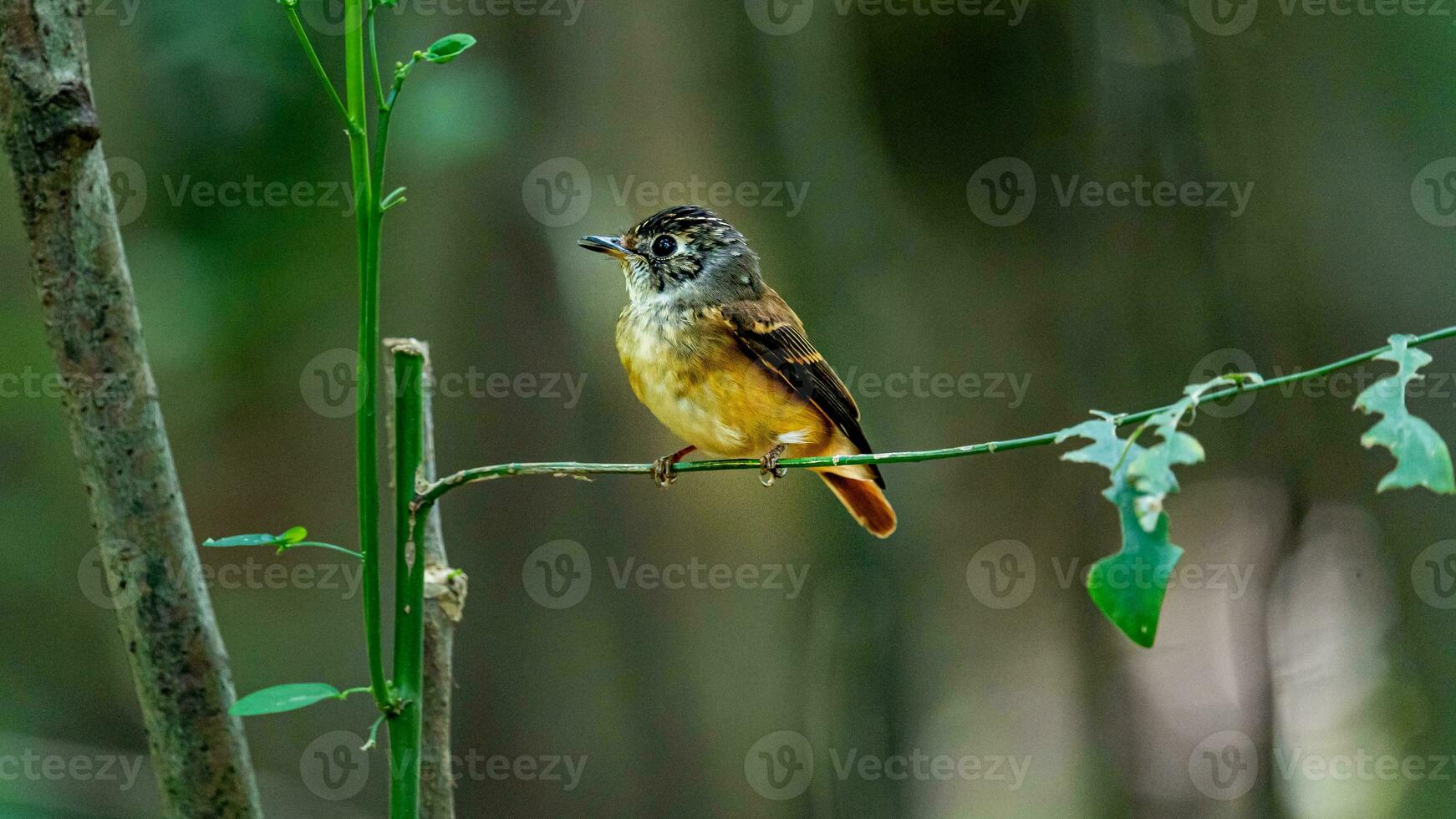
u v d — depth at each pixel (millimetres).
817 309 12562
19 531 13141
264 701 3562
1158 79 13180
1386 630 15109
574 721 11461
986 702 16250
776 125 12109
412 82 10047
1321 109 12969
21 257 11992
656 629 11570
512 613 11438
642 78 11312
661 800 11531
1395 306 13320
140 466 3951
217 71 9461
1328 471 14117
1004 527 14648
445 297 11266
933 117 13398
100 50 10180
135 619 3990
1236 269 13273
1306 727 15172
